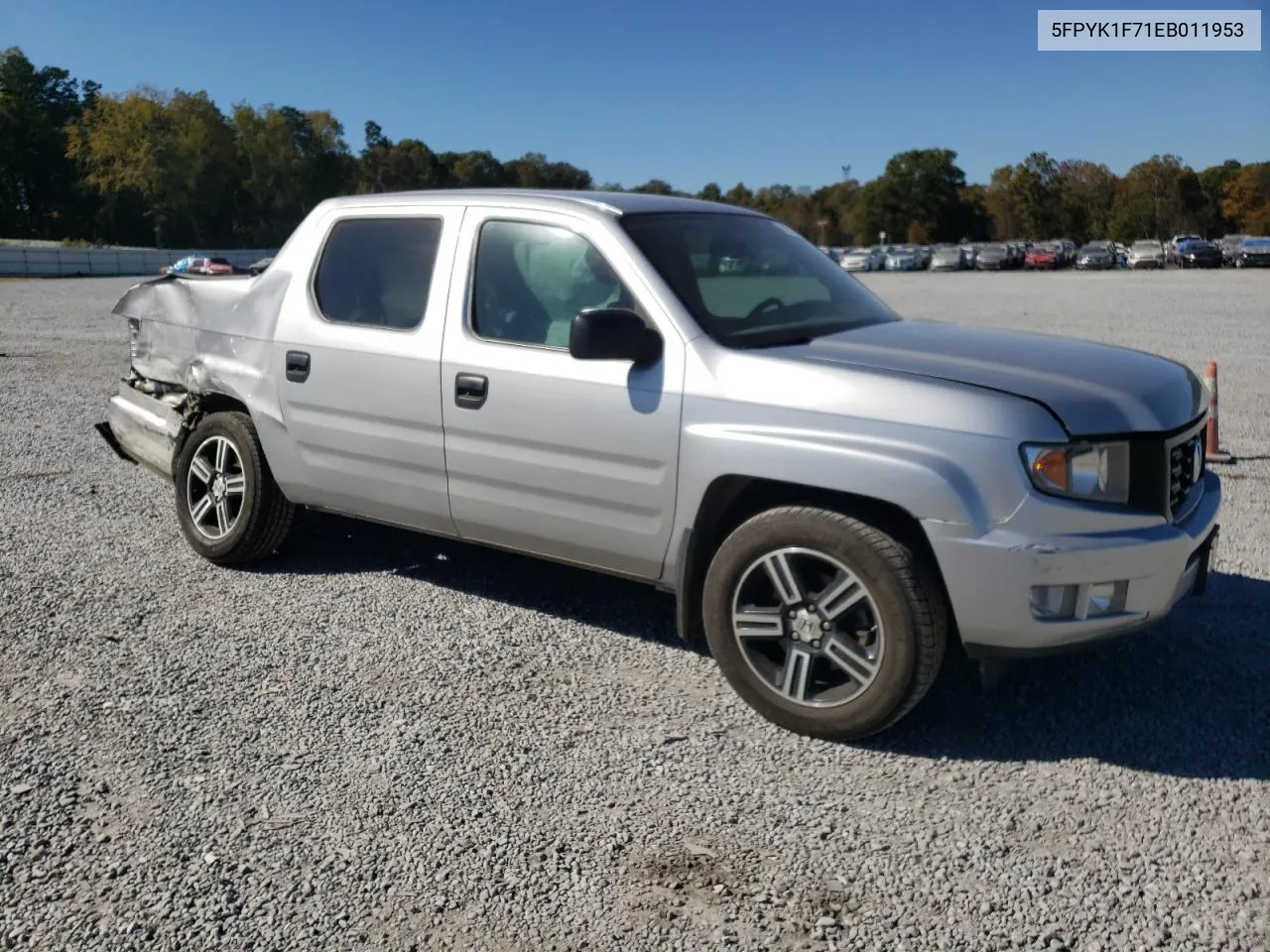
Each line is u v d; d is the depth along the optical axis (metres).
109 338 18.25
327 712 4.06
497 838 3.25
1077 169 128.50
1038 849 3.17
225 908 2.91
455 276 4.70
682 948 2.75
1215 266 59.16
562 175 154.75
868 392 3.69
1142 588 3.62
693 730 3.94
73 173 119.69
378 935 2.81
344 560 5.83
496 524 4.66
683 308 4.12
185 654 4.59
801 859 3.14
